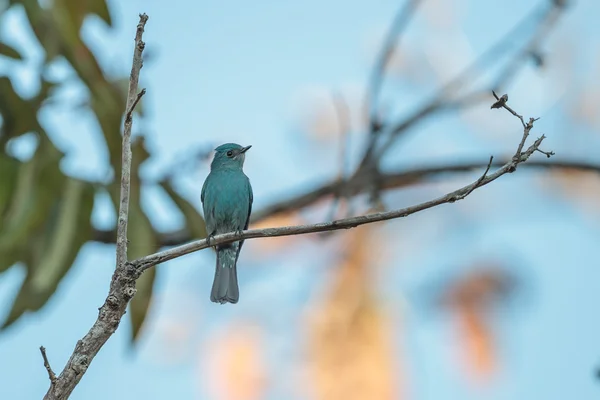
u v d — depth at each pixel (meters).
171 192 12.34
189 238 12.51
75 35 12.52
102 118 12.34
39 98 12.41
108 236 12.05
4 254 11.64
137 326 11.30
